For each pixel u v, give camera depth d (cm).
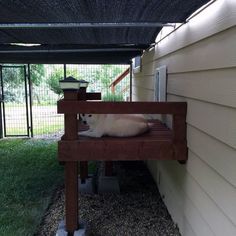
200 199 227
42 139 767
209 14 200
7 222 321
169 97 334
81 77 1199
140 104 253
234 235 163
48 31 367
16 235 295
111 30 362
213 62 192
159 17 268
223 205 180
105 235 304
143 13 260
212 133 196
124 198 402
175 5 224
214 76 191
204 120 213
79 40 442
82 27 338
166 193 370
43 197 391
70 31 369
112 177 427
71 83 253
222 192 181
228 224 172
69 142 254
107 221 335
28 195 396
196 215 239
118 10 257
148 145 258
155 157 259
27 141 737
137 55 608
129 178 488
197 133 231
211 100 197
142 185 454
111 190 421
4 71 822
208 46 202
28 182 444
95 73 1203
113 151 256
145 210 364
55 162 549
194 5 215
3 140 750
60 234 273
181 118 258
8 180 451
